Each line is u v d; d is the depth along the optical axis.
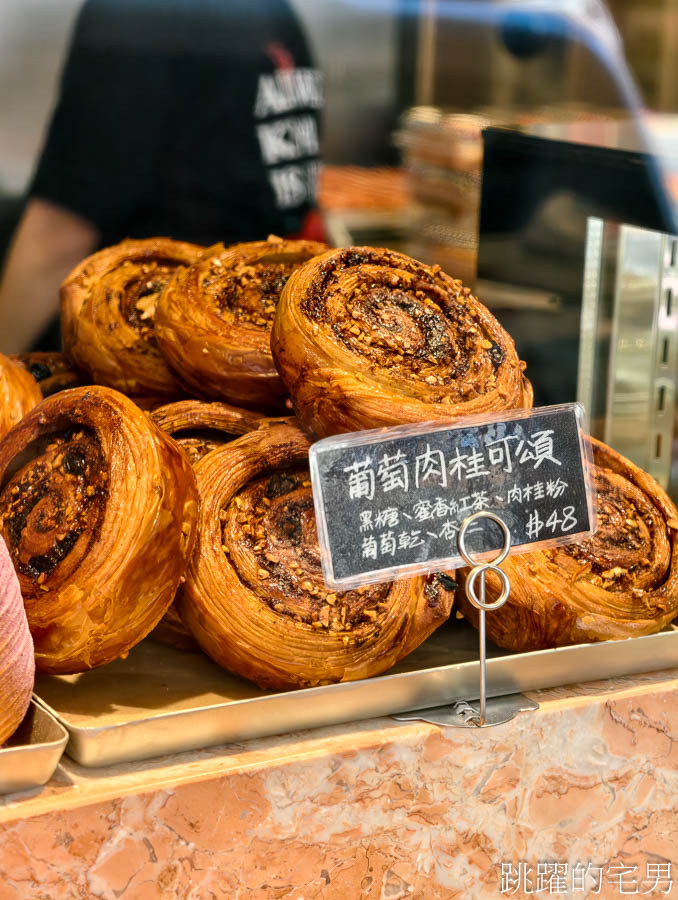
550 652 1.02
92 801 0.83
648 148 1.31
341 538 0.91
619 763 1.04
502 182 1.55
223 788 0.87
